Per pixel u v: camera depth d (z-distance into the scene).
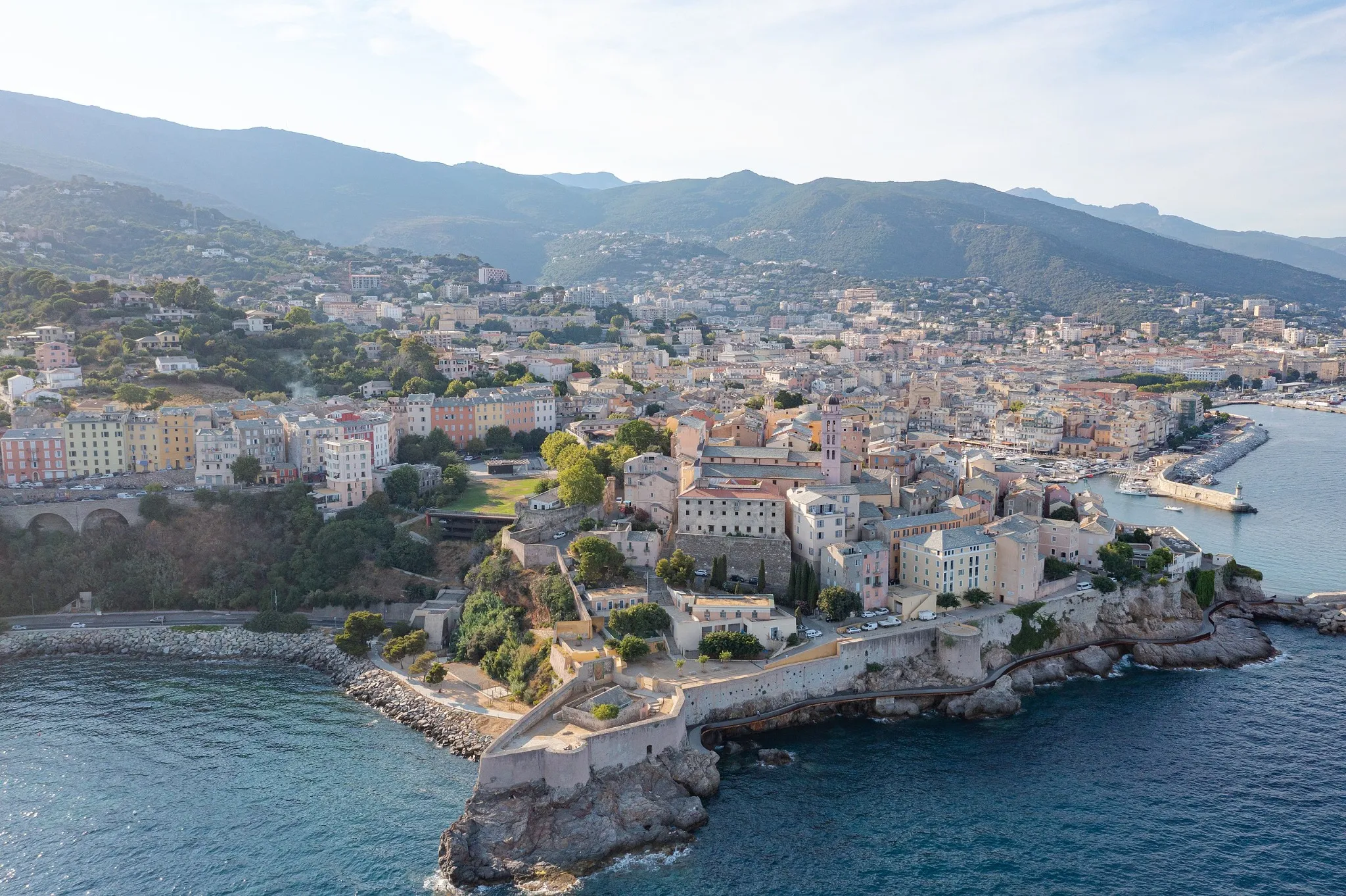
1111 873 181.75
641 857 184.50
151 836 189.38
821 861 184.12
